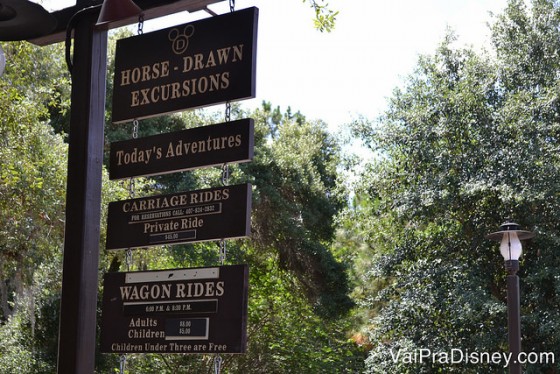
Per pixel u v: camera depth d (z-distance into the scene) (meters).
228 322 4.60
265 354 20.05
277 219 22.64
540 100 16.77
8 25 4.45
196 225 4.79
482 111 17.12
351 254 25.92
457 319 16.06
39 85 13.25
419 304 16.50
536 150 16.23
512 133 16.94
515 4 18.36
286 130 33.19
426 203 16.72
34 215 13.05
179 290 4.79
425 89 18.05
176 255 19.80
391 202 17.72
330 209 24.64
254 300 20.58
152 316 4.85
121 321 4.95
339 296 22.80
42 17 4.39
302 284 22.97
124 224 5.05
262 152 23.52
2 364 14.79
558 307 15.91
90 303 5.02
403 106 18.27
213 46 4.85
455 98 17.20
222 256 4.69
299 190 24.28
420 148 17.25
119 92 5.14
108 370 17.77
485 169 16.58
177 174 22.31
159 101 5.00
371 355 17.23
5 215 12.42
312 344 20.69
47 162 12.84
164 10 5.10
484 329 16.12
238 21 4.79
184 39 4.96
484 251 17.09
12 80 11.38
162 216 4.93
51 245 13.61
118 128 22.28
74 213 5.10
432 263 16.92
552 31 17.89
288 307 21.03
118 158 5.13
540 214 16.31
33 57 12.74
